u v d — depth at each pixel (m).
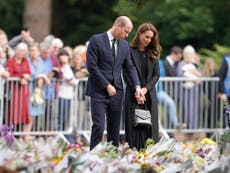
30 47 31.52
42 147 20.70
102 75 24.31
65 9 61.38
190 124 33.75
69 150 20.23
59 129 32.00
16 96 31.16
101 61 24.56
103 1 61.38
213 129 33.94
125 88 25.86
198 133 33.91
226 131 23.16
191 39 55.94
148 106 25.25
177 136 33.47
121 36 24.52
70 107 32.09
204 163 21.39
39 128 31.77
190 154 21.95
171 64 34.59
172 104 33.34
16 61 31.19
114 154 20.78
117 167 18.36
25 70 31.19
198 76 33.91
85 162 18.75
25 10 49.34
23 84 31.17
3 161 18.42
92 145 24.59
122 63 24.78
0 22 59.09
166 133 33.19
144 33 24.94
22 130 31.52
